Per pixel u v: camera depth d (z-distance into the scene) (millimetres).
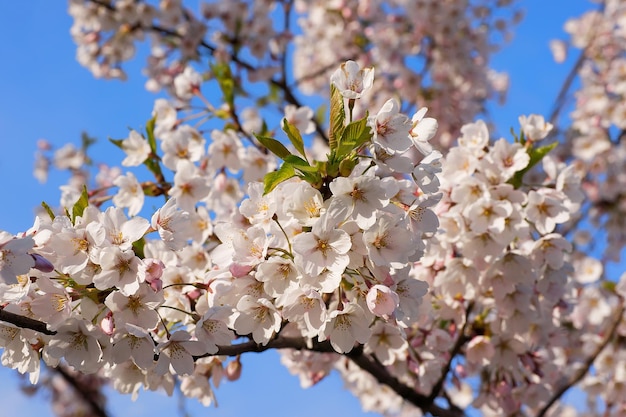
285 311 714
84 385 1968
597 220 1889
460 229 890
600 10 2111
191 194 979
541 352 1031
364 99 1800
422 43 1831
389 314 707
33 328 694
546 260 917
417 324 940
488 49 1867
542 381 1023
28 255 680
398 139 724
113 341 707
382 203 702
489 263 897
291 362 1043
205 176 1028
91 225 705
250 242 731
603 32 2037
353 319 722
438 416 1005
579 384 1294
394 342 854
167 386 798
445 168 912
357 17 1846
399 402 1338
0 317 684
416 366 925
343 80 732
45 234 703
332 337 719
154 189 1003
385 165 719
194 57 1655
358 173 719
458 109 1805
